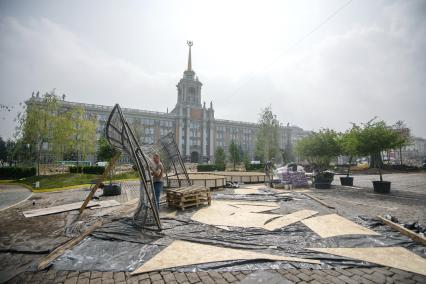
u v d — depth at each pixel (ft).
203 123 281.74
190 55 304.50
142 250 13.16
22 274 10.54
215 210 23.73
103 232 16.24
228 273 10.52
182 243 14.15
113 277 10.25
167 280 9.97
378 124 39.75
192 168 141.38
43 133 68.85
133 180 69.97
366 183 56.85
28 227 18.38
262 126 144.25
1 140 166.50
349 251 12.87
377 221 19.25
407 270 10.78
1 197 37.01
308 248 13.29
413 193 38.19
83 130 81.10
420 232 15.99
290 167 77.51
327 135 53.88
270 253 12.57
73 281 9.93
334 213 22.34
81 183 55.42
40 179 60.18
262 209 24.09
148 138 245.65
